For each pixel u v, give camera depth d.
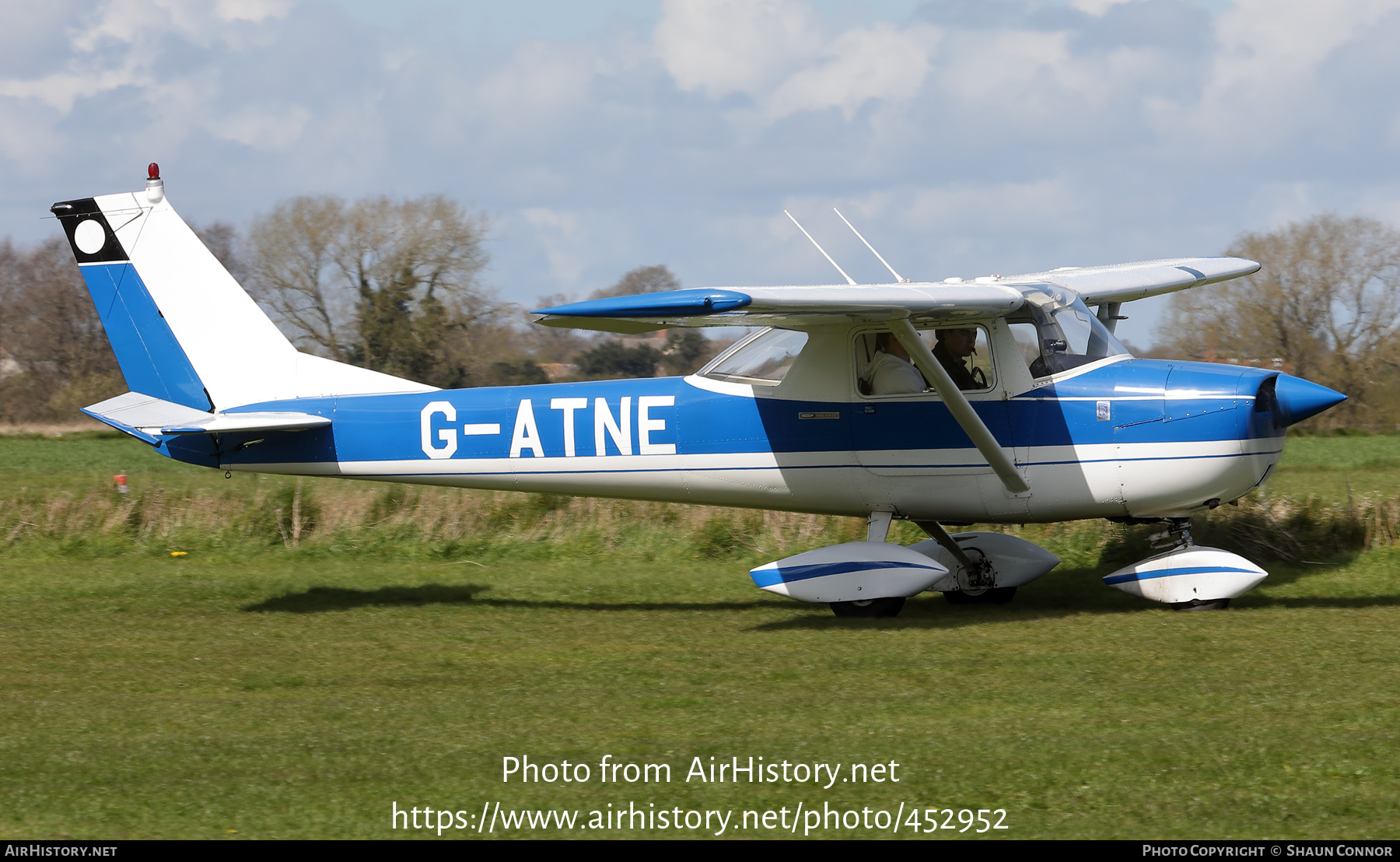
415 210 125.44
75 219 30.56
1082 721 17.05
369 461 29.98
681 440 28.03
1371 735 15.88
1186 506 25.69
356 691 20.19
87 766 15.89
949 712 17.84
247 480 60.50
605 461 28.66
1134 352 32.28
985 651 22.09
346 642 24.69
